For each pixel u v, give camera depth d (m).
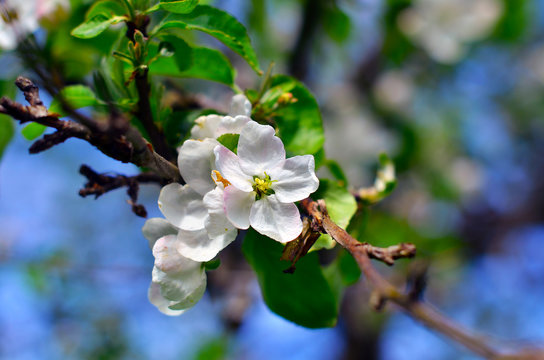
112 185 0.49
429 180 1.11
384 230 1.04
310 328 0.50
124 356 1.08
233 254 0.89
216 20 0.48
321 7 0.75
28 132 0.51
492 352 0.40
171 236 0.46
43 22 0.56
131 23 0.48
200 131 0.48
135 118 0.50
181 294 0.46
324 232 0.44
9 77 0.57
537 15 1.17
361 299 1.18
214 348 0.96
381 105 1.01
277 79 0.50
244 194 0.45
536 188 1.51
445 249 1.25
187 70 0.51
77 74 0.58
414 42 0.88
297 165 0.45
